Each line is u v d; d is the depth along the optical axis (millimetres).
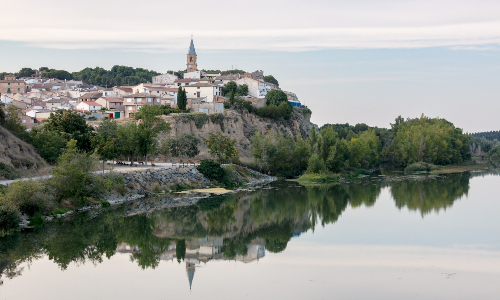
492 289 40531
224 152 121812
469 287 40969
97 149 89125
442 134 185375
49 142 89812
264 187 110625
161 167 103812
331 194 99000
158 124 115312
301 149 136250
